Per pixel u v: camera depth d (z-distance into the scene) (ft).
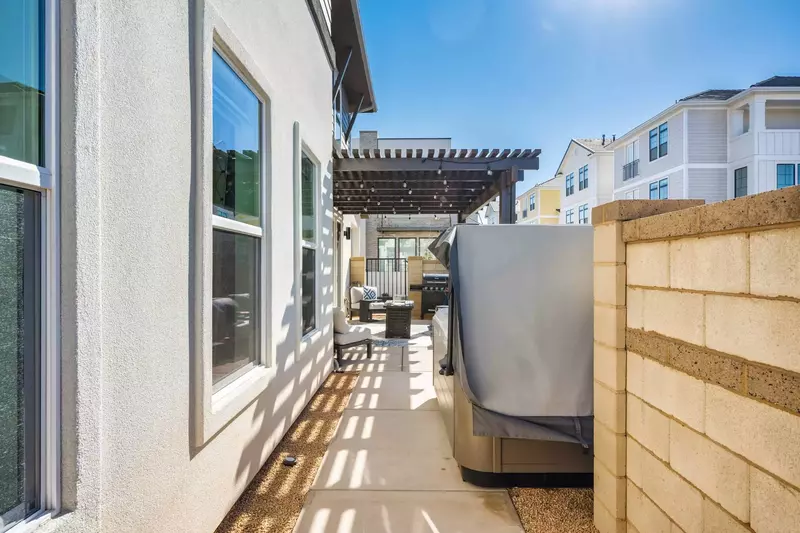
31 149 3.80
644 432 5.89
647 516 5.81
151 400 5.23
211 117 6.57
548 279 8.36
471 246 8.50
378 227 59.82
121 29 4.70
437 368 13.51
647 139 65.05
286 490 8.47
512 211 21.85
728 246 4.35
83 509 4.09
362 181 25.54
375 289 39.34
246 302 8.52
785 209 3.60
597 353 7.10
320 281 15.03
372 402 13.85
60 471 3.97
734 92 59.82
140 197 5.04
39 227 3.88
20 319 3.76
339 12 23.99
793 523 3.59
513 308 8.31
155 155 5.33
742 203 4.07
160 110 5.44
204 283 6.35
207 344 6.43
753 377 4.02
